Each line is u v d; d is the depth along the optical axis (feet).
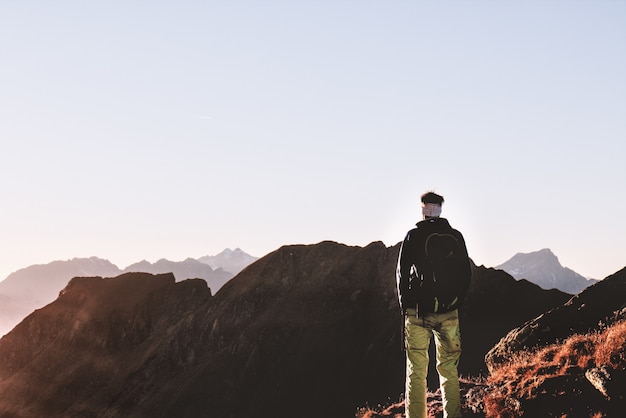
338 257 568.00
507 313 375.04
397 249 563.48
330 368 438.40
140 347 593.01
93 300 653.71
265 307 532.73
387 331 452.76
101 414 511.40
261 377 447.83
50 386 573.74
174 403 442.09
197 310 560.61
